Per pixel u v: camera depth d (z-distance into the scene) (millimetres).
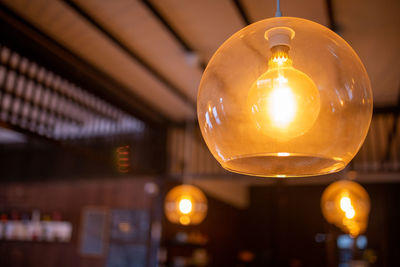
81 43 3584
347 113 730
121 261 5523
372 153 5988
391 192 8203
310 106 670
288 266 8742
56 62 3590
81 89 4082
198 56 3732
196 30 3307
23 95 3488
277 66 726
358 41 3287
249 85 739
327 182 8789
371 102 786
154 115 5426
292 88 675
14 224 6230
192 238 6055
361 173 5078
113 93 4523
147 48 3650
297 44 746
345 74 746
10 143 6535
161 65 3990
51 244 5984
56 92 3939
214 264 7160
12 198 6438
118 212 5820
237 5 2818
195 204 6074
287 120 672
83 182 6195
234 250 8547
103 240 5738
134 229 5621
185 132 6000
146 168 5457
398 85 4082
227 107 761
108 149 4738
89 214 5973
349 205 6203
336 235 8641
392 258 7867
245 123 740
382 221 8156
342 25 3084
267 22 782
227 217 8180
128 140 5156
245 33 806
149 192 5688
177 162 5812
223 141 775
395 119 4590
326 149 735
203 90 833
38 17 3164
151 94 4793
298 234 8930
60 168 6098
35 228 6121
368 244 8203
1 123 3049
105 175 5719
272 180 7594
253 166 880
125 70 4137
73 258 5801
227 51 812
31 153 6367
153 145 5590
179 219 5887
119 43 3484
